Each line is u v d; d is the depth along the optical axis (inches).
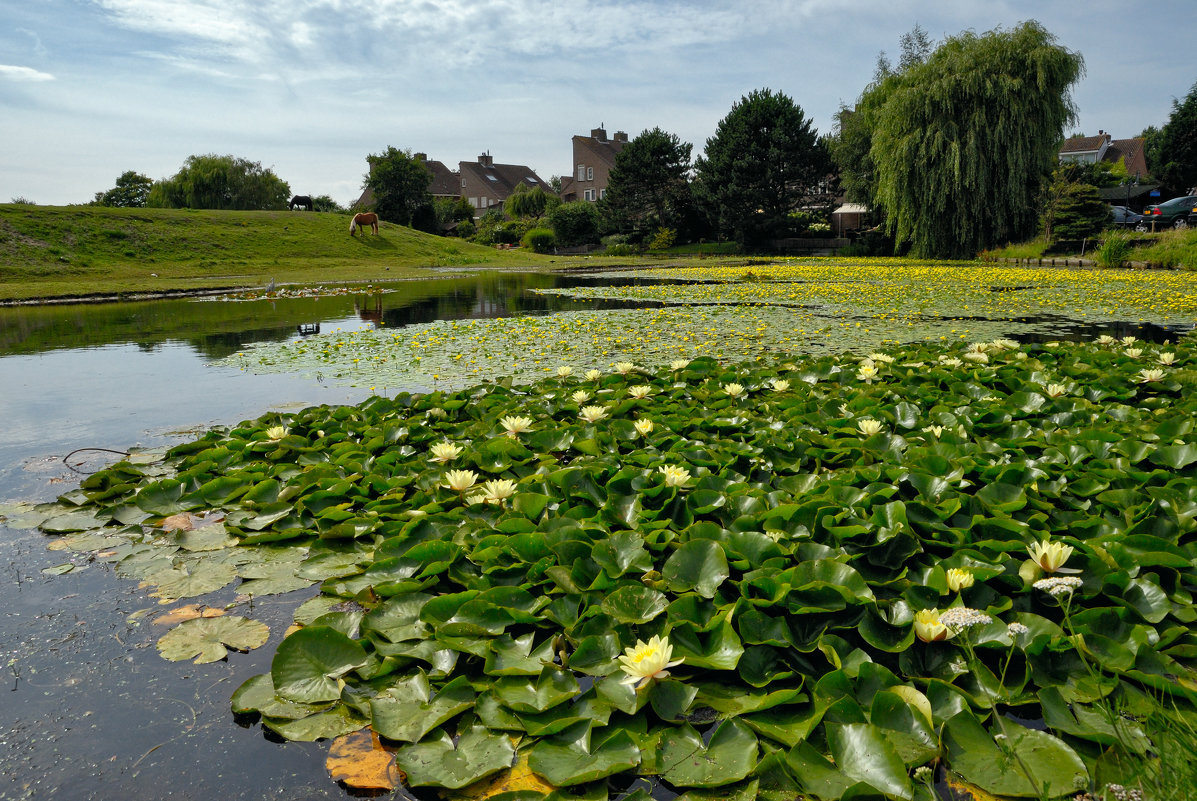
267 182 1680.6
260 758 64.4
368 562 101.7
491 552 93.3
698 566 87.8
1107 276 628.1
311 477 130.0
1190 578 84.4
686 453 128.1
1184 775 53.2
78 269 780.0
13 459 153.9
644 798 55.7
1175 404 161.8
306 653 76.0
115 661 79.8
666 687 69.5
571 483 115.0
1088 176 1298.0
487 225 1877.5
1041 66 801.6
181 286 679.7
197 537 111.8
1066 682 68.6
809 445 137.0
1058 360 220.8
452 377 231.9
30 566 102.9
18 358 287.7
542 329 346.9
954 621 65.3
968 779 56.9
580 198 2210.9
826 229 1528.1
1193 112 1391.5
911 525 96.9
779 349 275.1
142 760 64.2
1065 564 85.1
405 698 70.5
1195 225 994.7
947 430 135.7
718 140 1433.3
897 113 877.2
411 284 755.4
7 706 72.1
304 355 283.1
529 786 59.5
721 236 1557.6
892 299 472.1
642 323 365.7
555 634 79.2
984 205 876.6
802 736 61.5
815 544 90.2
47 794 60.0
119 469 136.8
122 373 251.6
